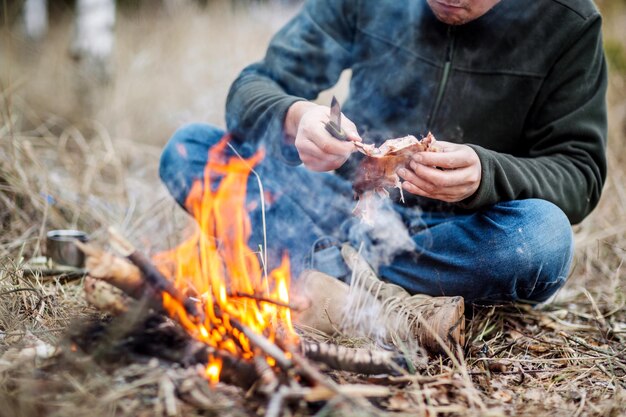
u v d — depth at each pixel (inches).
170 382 55.4
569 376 69.4
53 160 142.0
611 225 121.3
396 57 87.9
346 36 92.4
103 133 152.5
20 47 243.6
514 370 70.2
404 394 60.2
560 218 76.4
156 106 186.5
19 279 81.6
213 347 58.1
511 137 85.4
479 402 59.2
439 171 67.8
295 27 93.6
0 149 113.1
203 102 182.2
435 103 85.8
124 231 109.1
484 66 83.5
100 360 57.5
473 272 75.8
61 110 197.8
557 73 83.0
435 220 86.1
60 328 69.5
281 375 56.6
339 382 61.4
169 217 115.0
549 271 77.3
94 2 205.9
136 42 223.0
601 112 84.0
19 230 104.5
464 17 77.6
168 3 238.4
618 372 70.7
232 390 56.9
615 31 199.9
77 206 112.7
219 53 205.2
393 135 89.3
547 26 81.9
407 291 80.4
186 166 86.9
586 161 81.4
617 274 96.4
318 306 74.9
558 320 85.3
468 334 76.4
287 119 77.2
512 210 75.6
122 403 53.7
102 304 58.7
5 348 63.5
